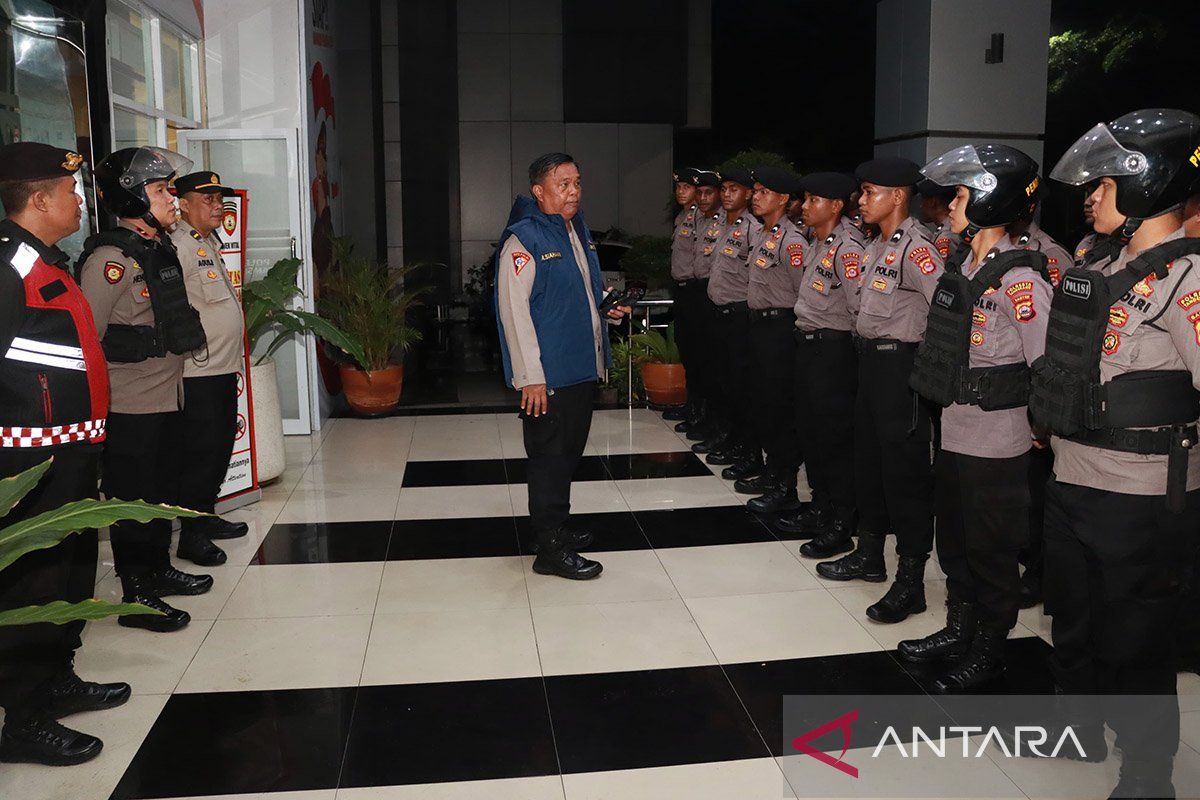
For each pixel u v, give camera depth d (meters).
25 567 2.56
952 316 2.73
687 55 13.57
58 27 4.06
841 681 2.99
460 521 4.61
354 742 2.65
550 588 3.76
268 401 5.12
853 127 17.30
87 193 4.19
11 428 2.54
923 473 3.32
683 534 4.40
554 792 2.42
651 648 3.22
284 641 3.29
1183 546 2.20
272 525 4.56
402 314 7.23
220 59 6.40
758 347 4.57
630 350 7.32
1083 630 2.47
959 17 7.86
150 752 2.60
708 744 2.64
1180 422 2.15
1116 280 2.19
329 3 7.73
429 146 12.39
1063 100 15.49
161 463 3.51
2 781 2.48
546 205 3.73
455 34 12.77
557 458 3.81
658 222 13.81
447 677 3.03
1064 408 2.23
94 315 3.15
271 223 6.34
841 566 3.81
